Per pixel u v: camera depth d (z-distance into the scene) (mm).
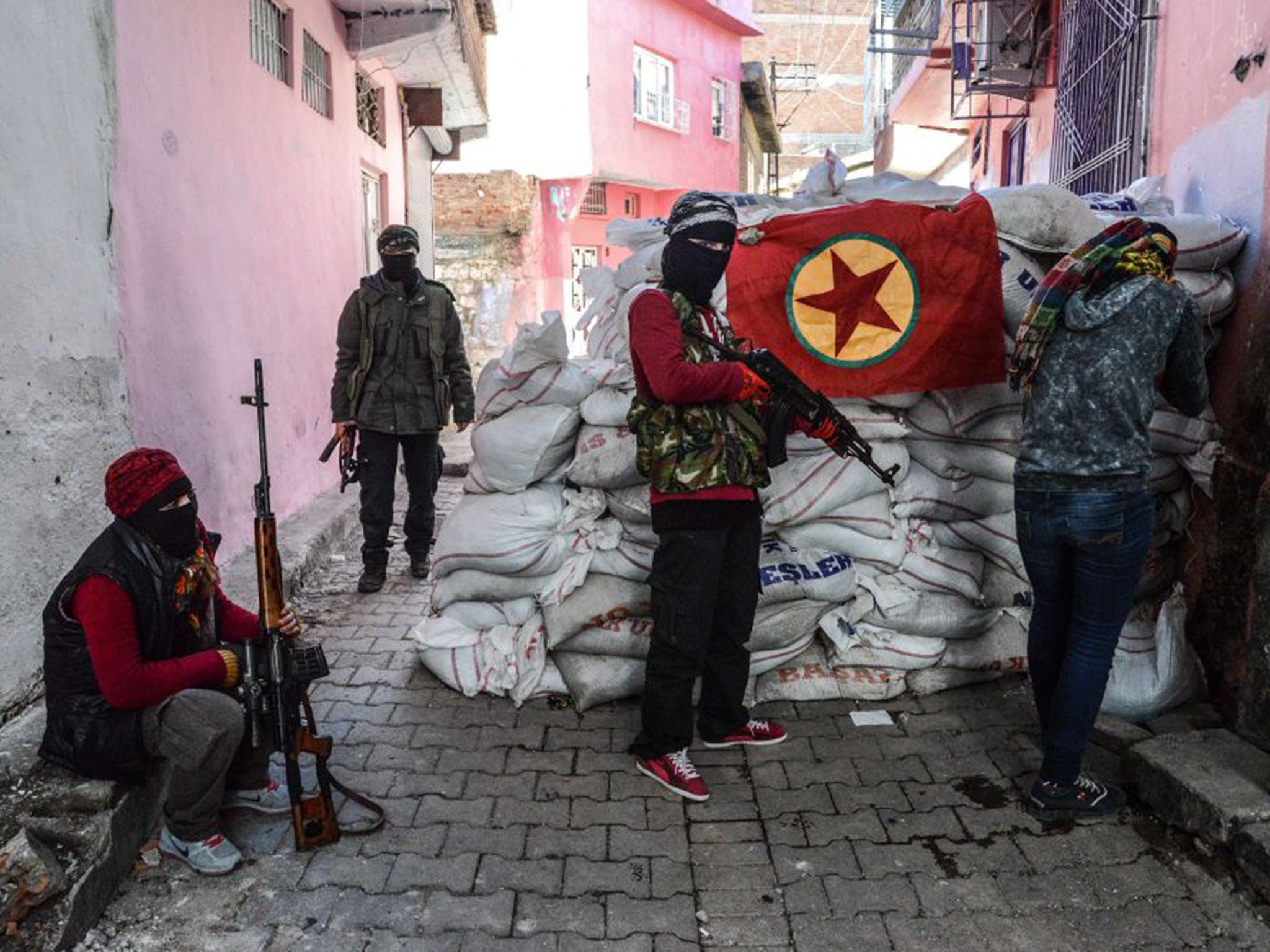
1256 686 3109
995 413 3693
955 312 3535
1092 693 2973
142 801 2826
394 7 7543
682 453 3027
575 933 2545
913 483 3756
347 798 3133
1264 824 2684
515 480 3803
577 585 3762
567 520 3820
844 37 34156
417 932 2539
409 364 5160
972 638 3895
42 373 3219
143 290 4000
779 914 2625
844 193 3904
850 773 3328
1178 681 3486
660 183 18156
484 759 3418
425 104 10008
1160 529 3762
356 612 4957
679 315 3025
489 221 14227
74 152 3449
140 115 4008
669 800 3172
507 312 14508
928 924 2584
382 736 3580
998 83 8055
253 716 2721
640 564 3711
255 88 5602
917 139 14758
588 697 3742
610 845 2918
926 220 3537
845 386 3562
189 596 2727
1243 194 3510
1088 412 2914
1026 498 3057
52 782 2678
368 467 5215
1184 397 3049
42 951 2352
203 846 2768
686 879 2764
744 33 20422
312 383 6766
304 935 2525
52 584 3268
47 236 3264
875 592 3779
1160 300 2900
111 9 3746
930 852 2893
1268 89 3328
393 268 5121
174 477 2629
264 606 2764
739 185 21797
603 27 15828
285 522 6027
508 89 15281
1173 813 2941
